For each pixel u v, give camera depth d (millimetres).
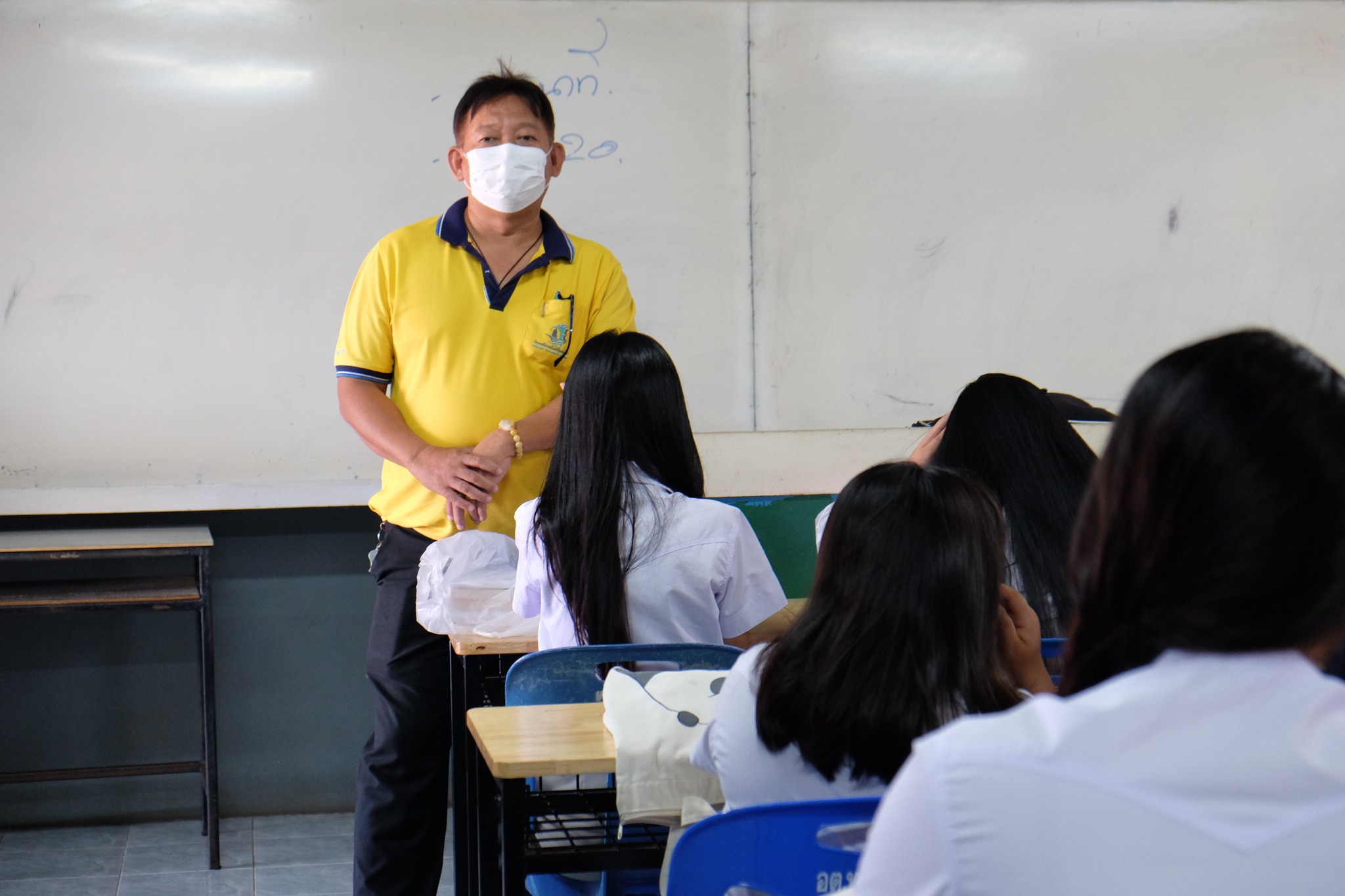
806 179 3211
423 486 2365
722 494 2584
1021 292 3312
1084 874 553
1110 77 3314
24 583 2879
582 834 1417
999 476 1629
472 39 3033
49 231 2854
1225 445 557
